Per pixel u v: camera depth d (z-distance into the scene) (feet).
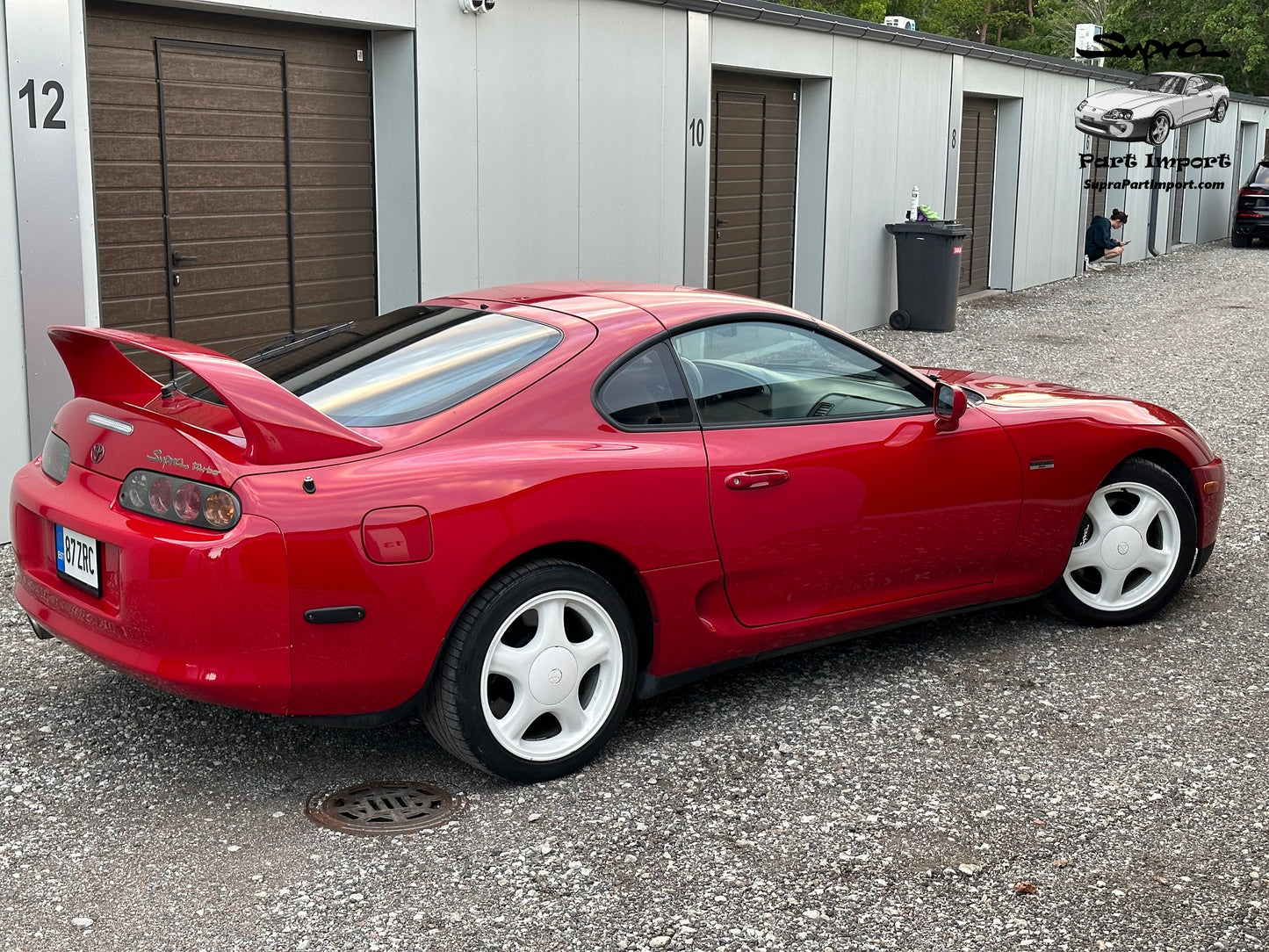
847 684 15.25
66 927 10.05
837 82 43.78
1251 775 12.95
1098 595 17.13
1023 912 10.46
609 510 12.50
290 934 10.01
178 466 11.30
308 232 27.07
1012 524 15.80
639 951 9.85
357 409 12.28
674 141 35.37
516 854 11.27
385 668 11.51
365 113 27.84
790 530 13.89
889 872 11.04
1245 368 40.24
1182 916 10.43
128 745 13.38
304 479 11.16
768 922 10.26
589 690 13.03
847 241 46.19
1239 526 22.17
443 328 13.74
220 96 24.86
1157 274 72.13
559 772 12.68
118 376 13.00
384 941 9.93
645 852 11.32
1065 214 67.62
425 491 11.49
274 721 14.01
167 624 11.11
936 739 13.75
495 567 11.83
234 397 10.98
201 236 24.90
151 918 10.21
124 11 22.95
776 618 14.17
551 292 14.60
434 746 13.48
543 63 30.42
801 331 14.67
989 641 16.71
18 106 19.67
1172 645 16.57
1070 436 16.16
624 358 13.15
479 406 12.30
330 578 11.10
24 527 12.99
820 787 12.60
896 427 14.79
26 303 20.21
